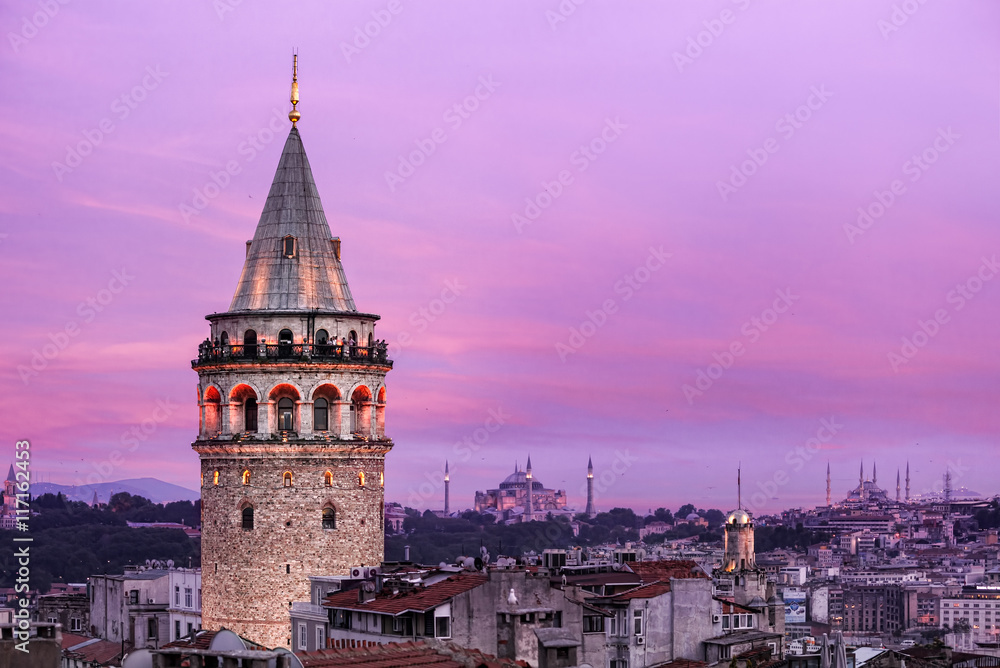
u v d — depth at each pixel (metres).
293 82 188.25
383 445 185.00
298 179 186.75
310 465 181.25
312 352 182.00
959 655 177.12
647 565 173.75
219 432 184.12
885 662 156.00
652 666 157.00
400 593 152.00
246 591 181.12
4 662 87.19
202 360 184.88
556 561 175.25
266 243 185.38
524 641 127.19
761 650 159.88
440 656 99.81
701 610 160.38
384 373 187.12
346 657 98.50
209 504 184.25
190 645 122.50
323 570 181.12
